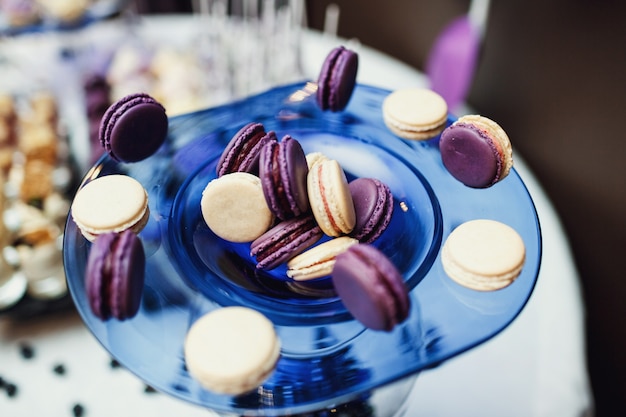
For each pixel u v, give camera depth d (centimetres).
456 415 57
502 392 58
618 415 87
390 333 38
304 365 38
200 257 43
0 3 100
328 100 50
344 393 36
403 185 48
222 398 37
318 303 42
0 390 60
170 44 106
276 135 49
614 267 85
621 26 75
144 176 47
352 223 44
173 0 128
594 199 86
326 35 102
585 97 83
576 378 59
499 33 93
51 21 103
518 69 93
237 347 37
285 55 89
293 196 43
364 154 50
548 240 70
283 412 36
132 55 100
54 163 81
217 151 50
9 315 63
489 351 61
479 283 40
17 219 69
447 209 45
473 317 39
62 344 63
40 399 59
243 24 101
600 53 79
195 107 87
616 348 85
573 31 81
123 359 37
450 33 91
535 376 59
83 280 40
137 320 39
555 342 61
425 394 58
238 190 44
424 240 44
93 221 42
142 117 46
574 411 58
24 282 65
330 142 51
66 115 93
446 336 38
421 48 112
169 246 43
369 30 120
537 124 93
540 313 63
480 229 42
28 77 100
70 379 61
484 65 98
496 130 46
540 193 75
